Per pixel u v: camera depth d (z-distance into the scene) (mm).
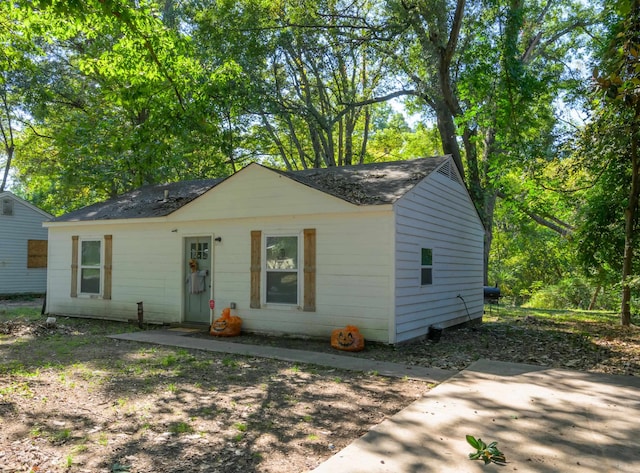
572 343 9531
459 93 18891
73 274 13188
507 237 32594
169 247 11602
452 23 16609
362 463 3557
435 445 3912
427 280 10250
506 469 3453
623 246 13844
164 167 20703
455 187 12250
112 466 3527
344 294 9062
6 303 17641
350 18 18891
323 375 6555
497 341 9812
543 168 15641
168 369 6820
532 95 17156
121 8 8430
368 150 32406
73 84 22406
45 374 6434
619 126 10430
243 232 10438
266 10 19766
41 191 32688
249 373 6633
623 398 5340
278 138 27703
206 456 3744
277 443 4035
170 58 11227
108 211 13305
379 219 8773
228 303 10555
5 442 3980
